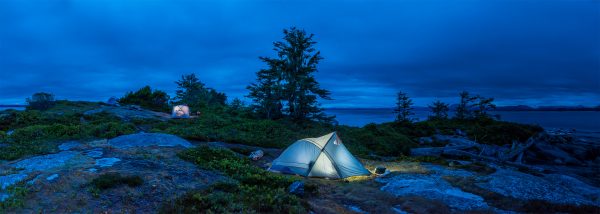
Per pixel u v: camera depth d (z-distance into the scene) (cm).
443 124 4275
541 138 3425
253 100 3600
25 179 972
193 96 5484
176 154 1470
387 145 2738
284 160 1538
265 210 890
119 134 1969
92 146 1555
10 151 1410
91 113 3309
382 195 1180
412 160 1923
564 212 1041
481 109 4862
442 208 1045
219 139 2216
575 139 4012
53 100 3928
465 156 2558
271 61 3538
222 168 1330
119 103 4625
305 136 2645
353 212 995
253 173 1330
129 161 1269
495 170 1594
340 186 1313
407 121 4016
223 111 4356
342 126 3462
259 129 2616
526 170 1914
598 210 1059
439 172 1532
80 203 845
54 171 1060
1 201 810
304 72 3544
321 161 1473
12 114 2745
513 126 3747
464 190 1250
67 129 1931
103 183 952
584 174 2312
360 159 1931
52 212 784
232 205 888
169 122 3019
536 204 1079
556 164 2767
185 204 884
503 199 1137
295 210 886
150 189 973
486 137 3566
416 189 1240
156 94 5050
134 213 821
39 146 1534
